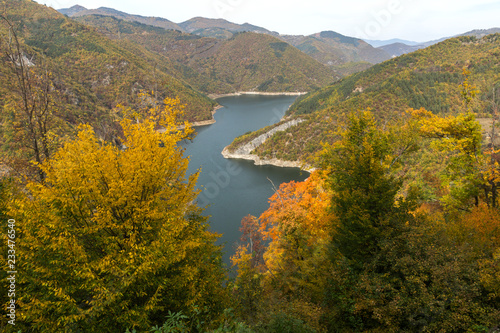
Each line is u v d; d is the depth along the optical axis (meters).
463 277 8.07
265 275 17.20
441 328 7.15
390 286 8.54
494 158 14.83
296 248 16.98
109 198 7.48
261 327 7.29
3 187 8.52
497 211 12.43
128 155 8.38
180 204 8.96
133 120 9.89
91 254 7.64
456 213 14.97
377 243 10.19
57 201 7.07
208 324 7.95
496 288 7.38
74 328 6.39
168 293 8.11
